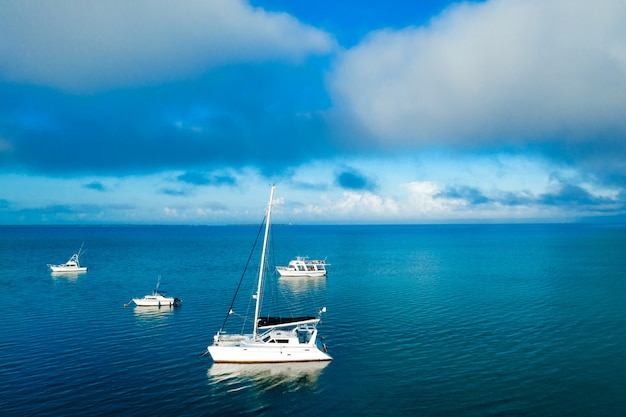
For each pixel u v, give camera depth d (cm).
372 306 7350
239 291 9112
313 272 11512
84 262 14762
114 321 6406
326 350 4944
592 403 3531
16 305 7525
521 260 14588
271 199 5128
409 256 16850
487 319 6253
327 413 3466
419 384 3969
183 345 5212
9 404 3569
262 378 4175
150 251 19825
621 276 10456
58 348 5069
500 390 3803
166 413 3462
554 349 4856
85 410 3491
